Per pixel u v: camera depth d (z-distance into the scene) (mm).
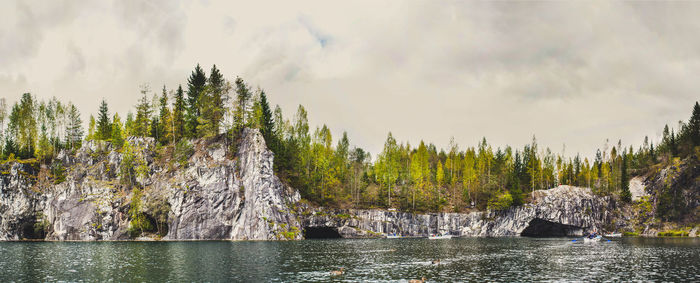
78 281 46594
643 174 192375
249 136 124000
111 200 113500
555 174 196000
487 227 148125
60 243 98938
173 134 129750
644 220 164375
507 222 149250
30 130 133625
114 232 110625
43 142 129000
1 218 113250
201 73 139000
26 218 114375
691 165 163875
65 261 62688
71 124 139000
